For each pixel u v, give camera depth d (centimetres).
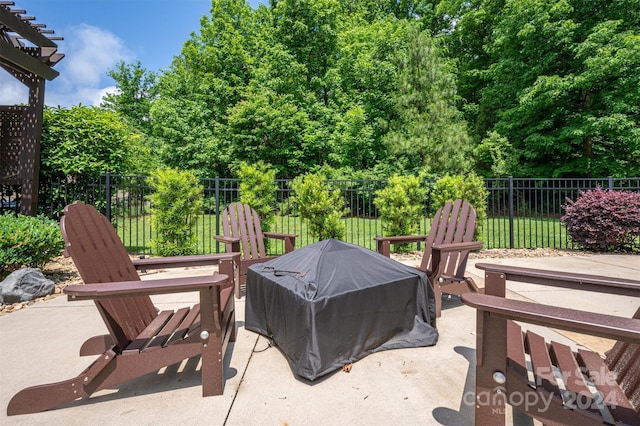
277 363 211
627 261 517
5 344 238
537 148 1270
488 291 180
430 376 192
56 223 472
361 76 1416
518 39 1225
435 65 1184
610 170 1173
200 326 174
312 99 1503
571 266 480
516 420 152
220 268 251
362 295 208
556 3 1080
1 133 545
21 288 339
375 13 1894
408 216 600
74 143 597
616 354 148
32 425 150
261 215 554
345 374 194
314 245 258
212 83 1555
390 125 1292
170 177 507
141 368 165
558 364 148
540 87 1107
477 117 1496
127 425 150
